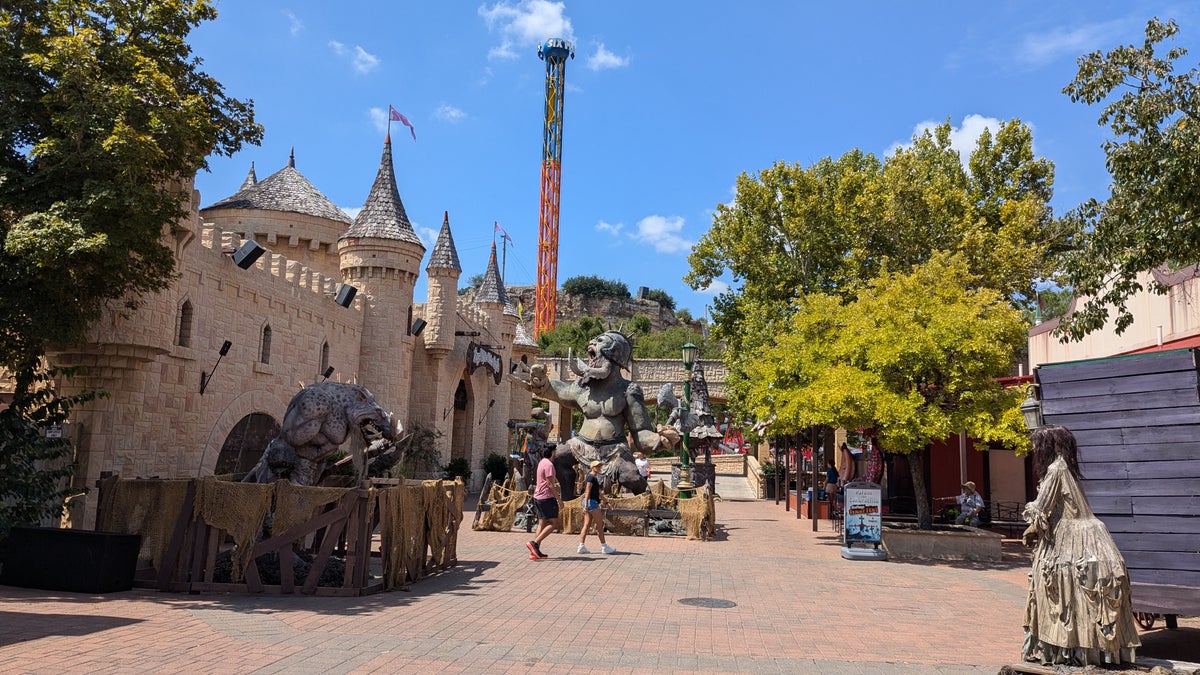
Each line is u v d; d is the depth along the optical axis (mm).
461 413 40219
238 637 7473
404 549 10945
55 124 10938
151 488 10680
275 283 24000
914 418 15961
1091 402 7977
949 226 29594
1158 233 10820
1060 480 6969
